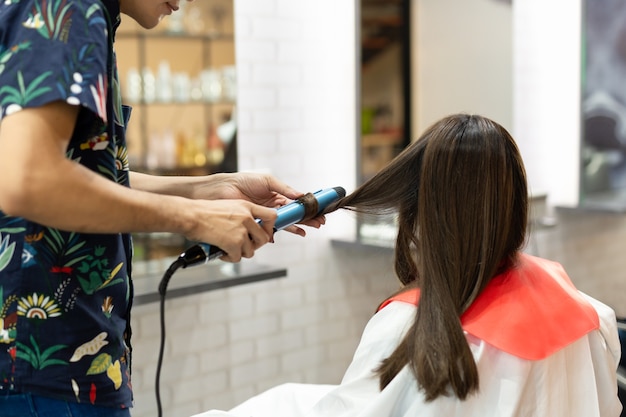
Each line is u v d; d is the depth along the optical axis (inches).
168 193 61.2
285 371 122.4
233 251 46.6
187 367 110.6
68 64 39.8
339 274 127.4
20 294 44.0
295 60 118.9
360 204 52.6
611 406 51.9
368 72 126.1
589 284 169.0
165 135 120.1
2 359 44.4
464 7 137.9
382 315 50.4
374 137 127.3
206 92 116.3
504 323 45.8
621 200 154.5
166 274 50.1
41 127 38.9
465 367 44.5
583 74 151.4
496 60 143.9
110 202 40.9
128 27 116.5
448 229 46.6
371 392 49.3
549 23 156.0
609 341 50.7
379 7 126.7
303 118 120.4
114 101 46.6
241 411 63.6
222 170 115.5
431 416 45.6
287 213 52.8
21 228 43.6
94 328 46.2
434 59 134.2
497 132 47.3
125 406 48.9
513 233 48.6
